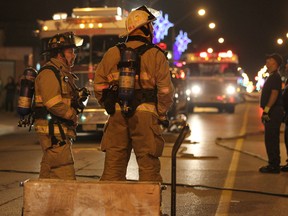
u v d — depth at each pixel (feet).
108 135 17.87
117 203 14.12
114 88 17.54
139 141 17.26
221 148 46.03
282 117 32.19
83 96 18.75
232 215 22.48
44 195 14.33
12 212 22.82
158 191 14.05
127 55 16.65
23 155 41.29
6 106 95.76
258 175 31.71
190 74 103.71
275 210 23.35
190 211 23.06
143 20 17.53
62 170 18.11
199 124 75.25
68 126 18.29
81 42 19.17
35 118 18.40
